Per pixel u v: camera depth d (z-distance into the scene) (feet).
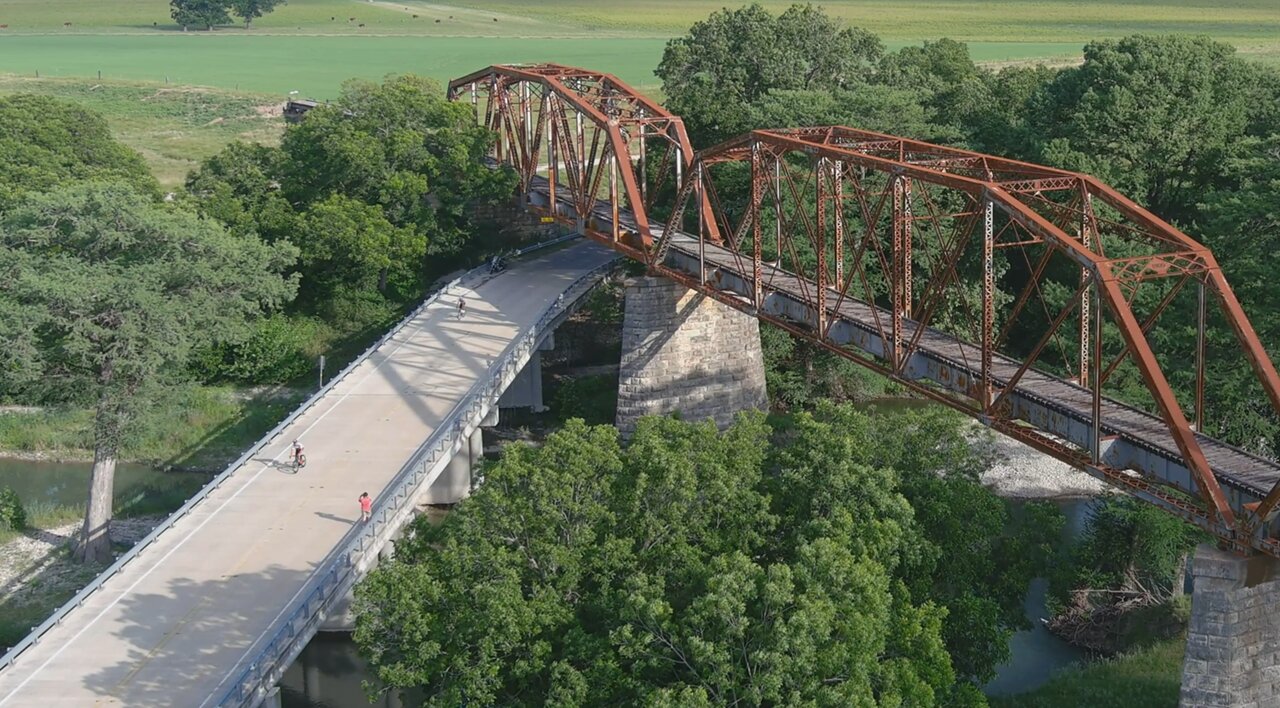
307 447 212.02
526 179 333.62
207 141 562.66
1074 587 196.65
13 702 139.74
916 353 182.80
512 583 139.03
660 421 171.73
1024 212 152.56
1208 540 190.90
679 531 150.61
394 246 323.57
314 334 326.24
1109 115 300.61
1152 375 134.92
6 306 212.23
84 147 346.33
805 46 398.62
